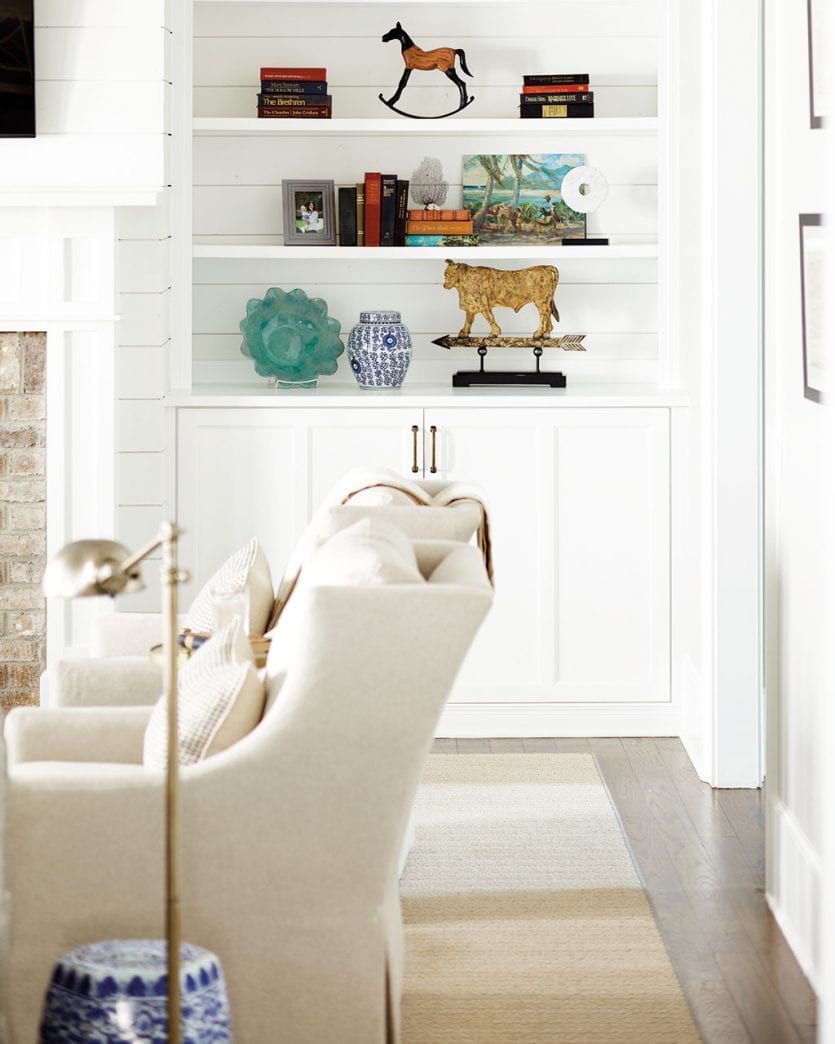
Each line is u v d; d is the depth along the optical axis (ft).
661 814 14.58
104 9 15.72
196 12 18.15
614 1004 10.55
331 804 8.66
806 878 11.15
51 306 15.84
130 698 11.85
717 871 13.12
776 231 12.24
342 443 17.06
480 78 18.37
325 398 16.96
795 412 11.71
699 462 16.08
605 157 18.44
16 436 16.05
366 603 8.49
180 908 7.95
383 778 8.65
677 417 17.01
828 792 9.43
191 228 17.13
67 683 11.84
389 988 9.04
